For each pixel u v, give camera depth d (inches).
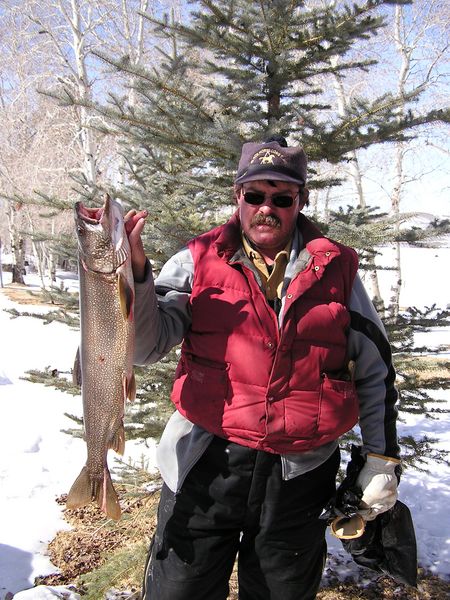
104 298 74.5
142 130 144.7
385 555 90.7
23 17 775.1
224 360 81.4
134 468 156.2
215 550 84.9
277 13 137.3
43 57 790.5
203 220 145.8
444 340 572.7
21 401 315.3
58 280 1290.6
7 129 935.0
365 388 87.8
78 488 79.2
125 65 135.3
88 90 563.8
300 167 83.7
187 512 84.7
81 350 75.9
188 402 83.7
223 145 135.6
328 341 81.9
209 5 137.5
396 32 602.9
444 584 151.3
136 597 139.0
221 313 81.7
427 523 187.3
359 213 152.6
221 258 84.3
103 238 73.0
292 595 85.9
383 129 138.6
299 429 80.1
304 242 86.0
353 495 83.9
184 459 85.0
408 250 1831.9
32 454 239.9
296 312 81.0
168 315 84.0
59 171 753.6
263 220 82.7
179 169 178.1
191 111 137.8
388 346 87.1
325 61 163.5
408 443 156.5
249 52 145.6
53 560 158.7
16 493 201.0
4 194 152.3
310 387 81.0
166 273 87.9
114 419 78.0
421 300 1003.3
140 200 145.6
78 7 608.4
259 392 80.3
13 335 560.1
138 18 626.5
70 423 278.7
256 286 82.0
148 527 169.8
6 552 161.2
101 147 626.8
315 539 86.7
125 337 75.4
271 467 82.0
